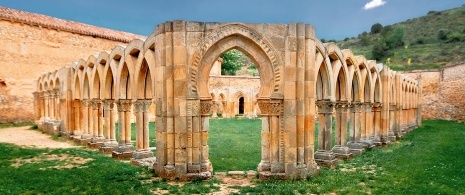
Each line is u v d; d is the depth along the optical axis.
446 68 42.03
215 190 9.47
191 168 10.53
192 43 10.38
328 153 13.21
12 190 9.48
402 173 11.92
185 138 10.45
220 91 47.31
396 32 80.38
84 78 19.03
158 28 10.73
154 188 9.63
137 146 13.81
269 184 9.94
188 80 10.41
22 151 16.33
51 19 41.31
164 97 10.62
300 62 10.56
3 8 37.12
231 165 13.44
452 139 22.52
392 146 19.30
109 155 15.77
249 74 78.19
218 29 10.45
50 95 26.28
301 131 10.66
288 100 10.45
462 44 66.44
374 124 19.50
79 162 13.80
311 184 10.05
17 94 36.50
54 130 23.47
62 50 40.56
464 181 10.78
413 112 31.62
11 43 36.28
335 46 13.67
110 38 44.94
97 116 18.06
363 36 101.31
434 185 10.31
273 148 10.65
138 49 13.09
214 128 30.11
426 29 88.19
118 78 14.83
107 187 9.74
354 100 16.69
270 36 10.51
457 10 97.38
